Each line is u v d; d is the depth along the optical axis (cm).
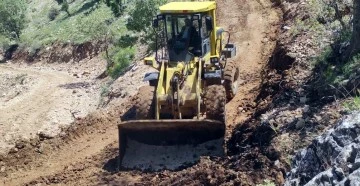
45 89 2725
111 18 3647
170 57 1258
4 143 1652
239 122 1266
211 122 1072
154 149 1140
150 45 2475
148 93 1211
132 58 2622
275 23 2273
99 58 3453
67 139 1585
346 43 1188
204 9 1234
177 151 1125
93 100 2080
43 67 4047
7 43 4909
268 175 867
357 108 894
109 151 1348
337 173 669
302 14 1889
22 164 1450
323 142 762
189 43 1252
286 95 1137
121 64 2588
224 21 2525
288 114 1023
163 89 1180
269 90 1322
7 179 1349
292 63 1338
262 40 2070
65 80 3128
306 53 1344
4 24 5122
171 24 1254
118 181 1084
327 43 1339
